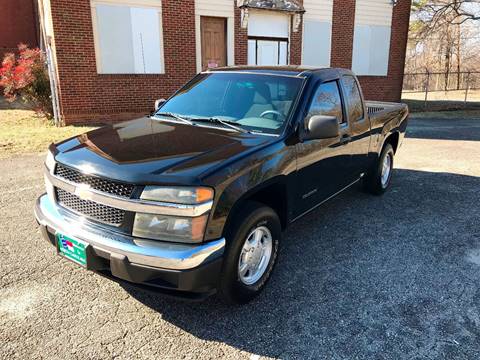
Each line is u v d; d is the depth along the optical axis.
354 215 5.21
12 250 3.96
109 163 2.80
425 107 19.58
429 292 3.47
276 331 2.92
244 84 4.07
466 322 3.08
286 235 4.56
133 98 12.74
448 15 23.91
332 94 4.27
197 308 3.16
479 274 3.79
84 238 2.78
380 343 2.82
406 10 17.59
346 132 4.45
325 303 3.27
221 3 13.62
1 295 3.22
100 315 3.03
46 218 3.07
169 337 2.82
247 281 3.18
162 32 12.75
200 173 2.67
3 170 6.81
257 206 3.12
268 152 3.20
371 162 5.48
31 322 2.92
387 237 4.55
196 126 3.68
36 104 12.88
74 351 2.65
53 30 11.16
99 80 12.12
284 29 15.34
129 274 2.65
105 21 11.84
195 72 13.61
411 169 7.66
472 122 14.90
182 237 2.62
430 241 4.47
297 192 3.68
